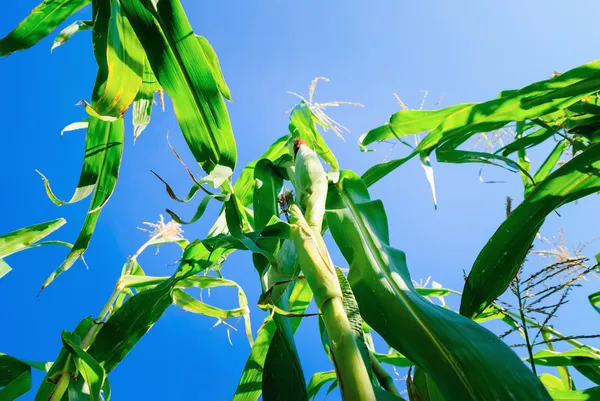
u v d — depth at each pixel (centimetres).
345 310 89
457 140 139
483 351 88
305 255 91
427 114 139
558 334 127
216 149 111
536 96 130
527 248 109
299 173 109
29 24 125
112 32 113
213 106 110
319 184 106
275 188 129
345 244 115
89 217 116
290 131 155
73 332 118
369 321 100
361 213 121
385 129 144
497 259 109
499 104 132
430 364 91
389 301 100
